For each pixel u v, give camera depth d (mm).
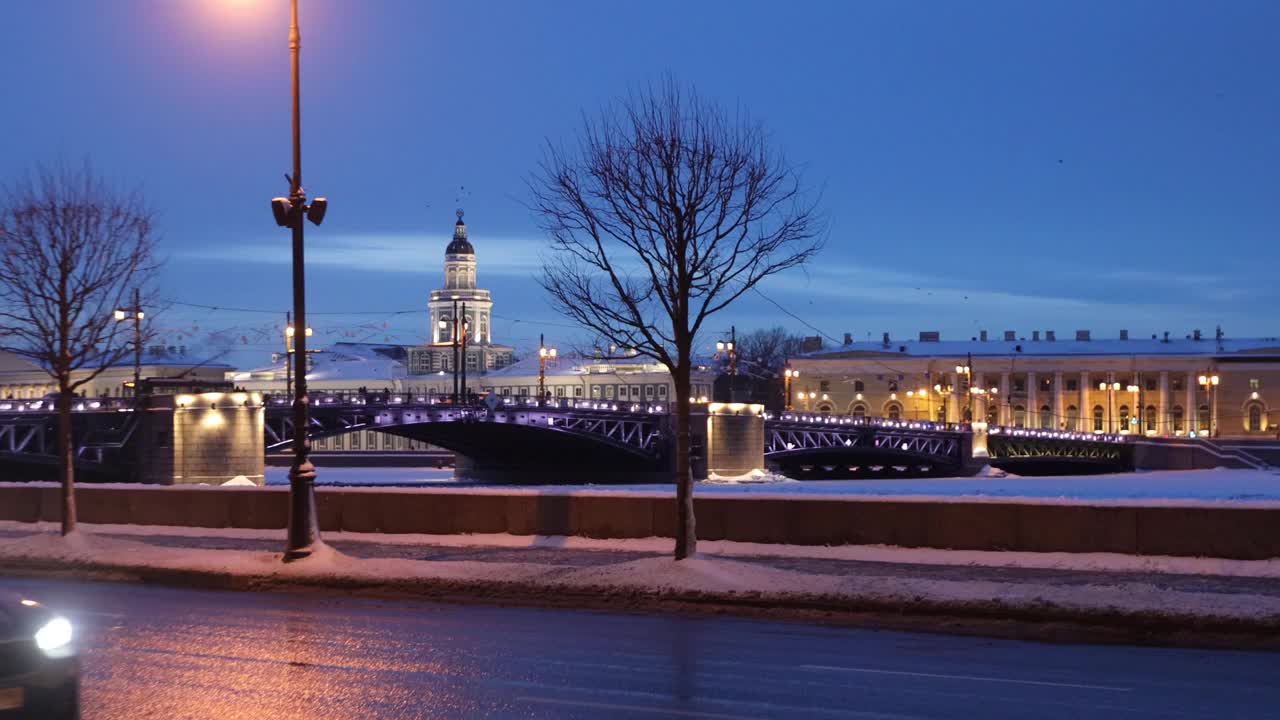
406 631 18688
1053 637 18125
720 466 106938
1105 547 26047
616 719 12688
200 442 87375
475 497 31844
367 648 17031
